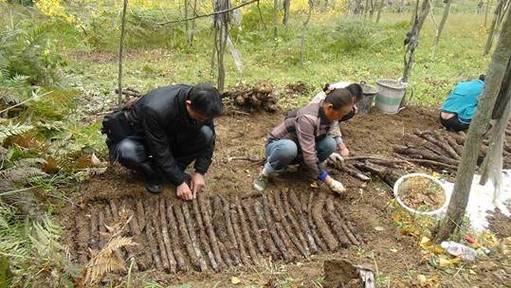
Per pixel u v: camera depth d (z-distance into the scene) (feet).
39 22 29.63
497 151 13.38
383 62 32.35
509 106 12.66
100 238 11.05
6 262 8.16
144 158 12.25
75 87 19.67
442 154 16.88
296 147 13.04
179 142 12.18
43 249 8.75
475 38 41.29
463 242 11.96
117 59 29.63
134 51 32.32
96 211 12.16
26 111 14.84
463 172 11.09
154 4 34.78
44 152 13.20
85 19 32.65
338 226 12.32
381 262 11.10
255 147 16.47
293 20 44.50
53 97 16.47
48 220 9.72
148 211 12.23
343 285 9.40
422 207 13.21
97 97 20.44
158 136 11.48
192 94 10.75
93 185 12.94
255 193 13.41
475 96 18.25
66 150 13.98
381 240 12.00
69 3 33.99
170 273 10.43
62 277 8.37
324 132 13.05
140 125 11.88
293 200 13.21
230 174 14.16
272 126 18.47
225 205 12.67
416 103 22.65
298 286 10.01
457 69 30.94
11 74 17.12
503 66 9.91
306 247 11.57
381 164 15.47
